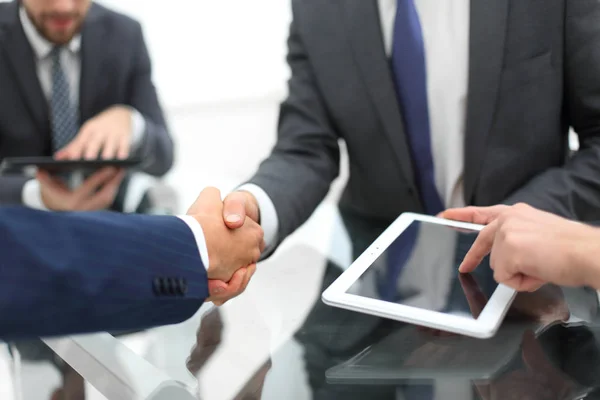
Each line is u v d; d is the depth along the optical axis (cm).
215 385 64
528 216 75
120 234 68
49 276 59
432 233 92
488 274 80
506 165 112
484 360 65
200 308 74
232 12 355
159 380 65
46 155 187
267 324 76
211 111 349
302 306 80
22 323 57
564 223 73
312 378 64
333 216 121
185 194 129
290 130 125
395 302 74
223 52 359
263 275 91
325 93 121
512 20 109
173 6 346
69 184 126
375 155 121
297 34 127
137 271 67
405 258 85
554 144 113
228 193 99
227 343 72
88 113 191
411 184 119
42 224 62
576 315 73
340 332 73
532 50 109
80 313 61
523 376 62
